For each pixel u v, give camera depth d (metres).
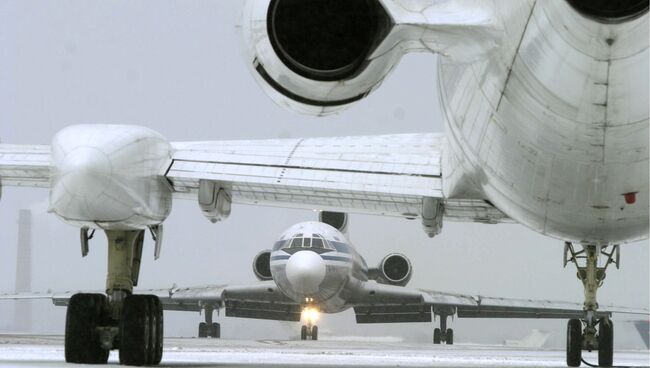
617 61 25.25
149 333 39.22
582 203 30.97
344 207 42.62
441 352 83.00
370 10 26.50
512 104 28.11
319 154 40.19
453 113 32.38
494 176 32.28
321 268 126.75
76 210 36.16
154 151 37.59
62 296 135.38
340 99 27.05
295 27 26.53
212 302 144.75
